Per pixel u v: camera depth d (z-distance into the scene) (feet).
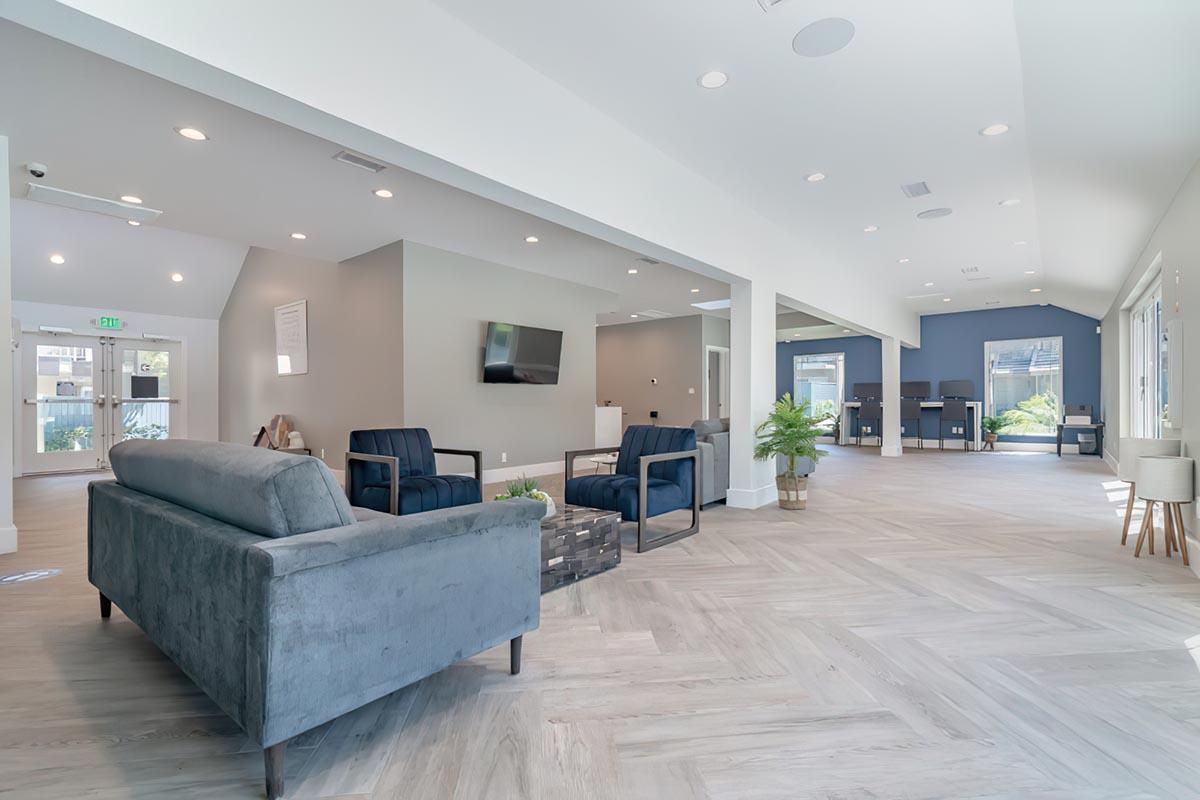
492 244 20.31
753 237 17.03
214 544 5.24
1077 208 15.71
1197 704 6.24
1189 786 4.91
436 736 5.69
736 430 17.40
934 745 5.51
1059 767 5.18
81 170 13.50
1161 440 12.55
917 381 39.91
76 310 26.63
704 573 10.93
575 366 26.68
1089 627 8.32
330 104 7.20
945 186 15.14
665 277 25.54
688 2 8.23
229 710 5.02
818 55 9.50
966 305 35.63
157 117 10.98
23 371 25.52
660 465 14.07
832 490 20.83
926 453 35.42
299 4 6.95
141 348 28.76
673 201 13.44
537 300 24.79
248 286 28.07
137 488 7.62
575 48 9.37
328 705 5.00
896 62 9.66
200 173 13.71
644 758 5.33
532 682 6.78
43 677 6.85
